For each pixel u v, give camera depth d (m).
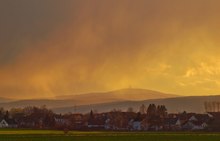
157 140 145.25
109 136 165.75
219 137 163.12
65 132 198.50
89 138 150.62
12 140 136.88
